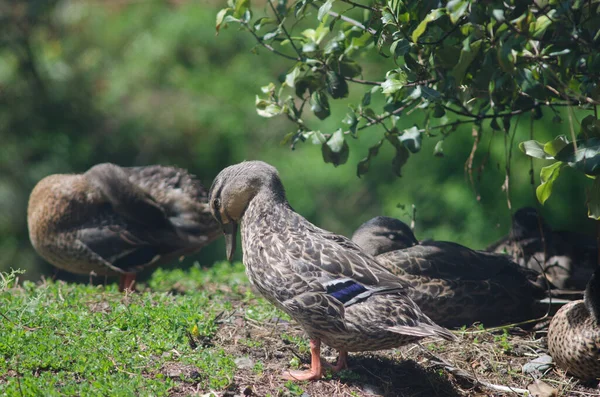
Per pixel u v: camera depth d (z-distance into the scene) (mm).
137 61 32562
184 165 30812
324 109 10742
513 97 8609
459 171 25281
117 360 8805
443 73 9523
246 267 9055
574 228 24016
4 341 8852
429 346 9969
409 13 8828
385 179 27156
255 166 9352
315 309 8391
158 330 9609
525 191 24188
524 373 9453
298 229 8938
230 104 31672
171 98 31906
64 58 32250
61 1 32750
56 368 8523
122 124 30922
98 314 10156
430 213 25672
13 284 12562
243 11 10523
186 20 32875
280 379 8742
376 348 8547
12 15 30484
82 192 13578
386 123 25625
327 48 10328
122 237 13539
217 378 8508
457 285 10961
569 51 8383
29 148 29531
